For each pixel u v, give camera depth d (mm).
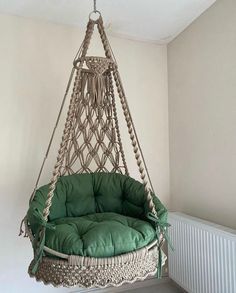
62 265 1082
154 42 2488
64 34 2176
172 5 1965
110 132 1994
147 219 1396
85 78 1784
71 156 2045
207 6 1997
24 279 1976
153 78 2482
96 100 1825
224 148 1850
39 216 1181
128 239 1143
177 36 2395
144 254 1149
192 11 2051
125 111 1504
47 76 2104
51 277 1109
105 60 1543
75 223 1353
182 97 2316
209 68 1998
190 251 1935
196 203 2129
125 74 2371
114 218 1463
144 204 1490
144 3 1928
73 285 1066
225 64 1846
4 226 1933
